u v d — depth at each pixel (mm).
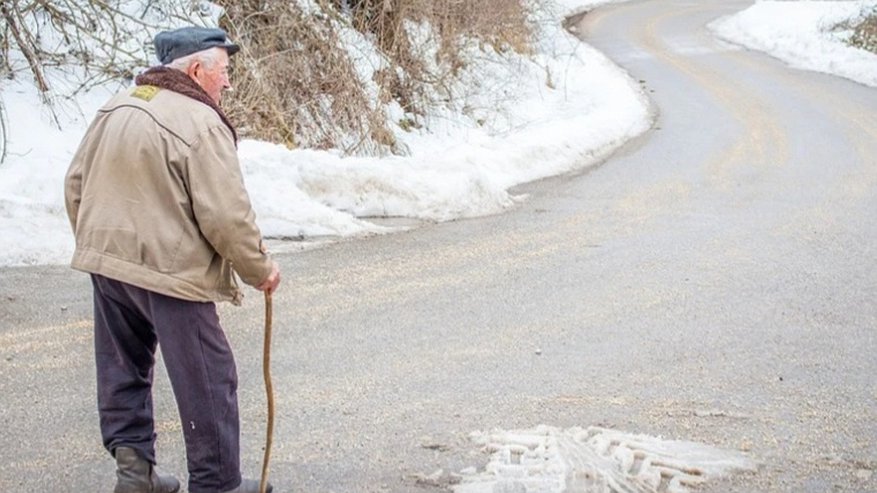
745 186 15891
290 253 10930
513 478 5641
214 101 4898
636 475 5699
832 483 5711
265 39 15484
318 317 8727
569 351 7988
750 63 35656
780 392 7160
